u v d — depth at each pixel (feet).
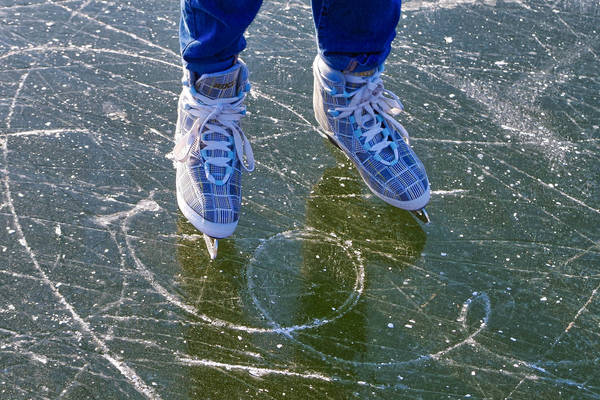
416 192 5.63
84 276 5.08
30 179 5.82
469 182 6.27
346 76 5.67
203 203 5.20
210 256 5.34
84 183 5.84
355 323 4.95
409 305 5.13
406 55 7.86
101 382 4.38
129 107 6.74
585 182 6.37
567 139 6.86
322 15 5.26
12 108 6.56
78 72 7.13
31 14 7.96
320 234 5.65
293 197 5.97
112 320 4.78
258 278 5.23
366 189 6.14
